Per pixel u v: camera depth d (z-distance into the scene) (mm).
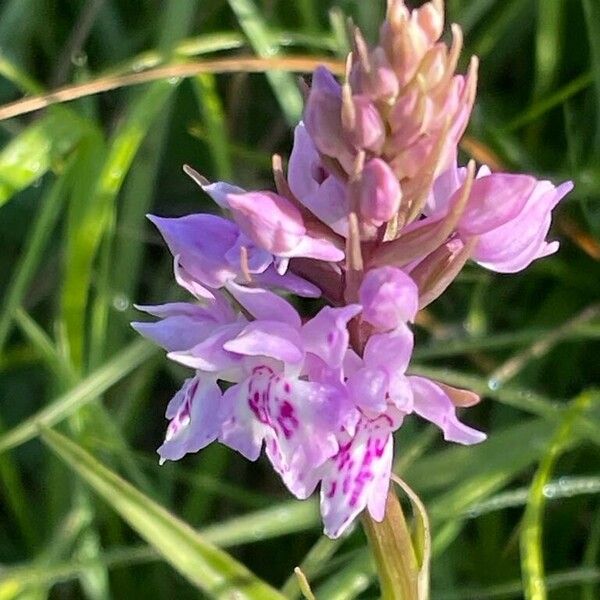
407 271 92
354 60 91
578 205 174
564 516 161
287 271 94
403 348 88
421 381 91
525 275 174
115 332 166
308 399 87
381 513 88
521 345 170
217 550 118
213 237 94
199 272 94
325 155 88
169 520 120
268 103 192
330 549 140
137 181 166
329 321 88
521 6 174
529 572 124
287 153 185
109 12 192
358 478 88
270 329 89
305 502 140
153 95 158
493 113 180
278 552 167
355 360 91
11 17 183
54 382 166
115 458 159
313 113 86
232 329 92
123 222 165
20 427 148
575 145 171
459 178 96
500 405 163
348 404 87
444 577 146
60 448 123
